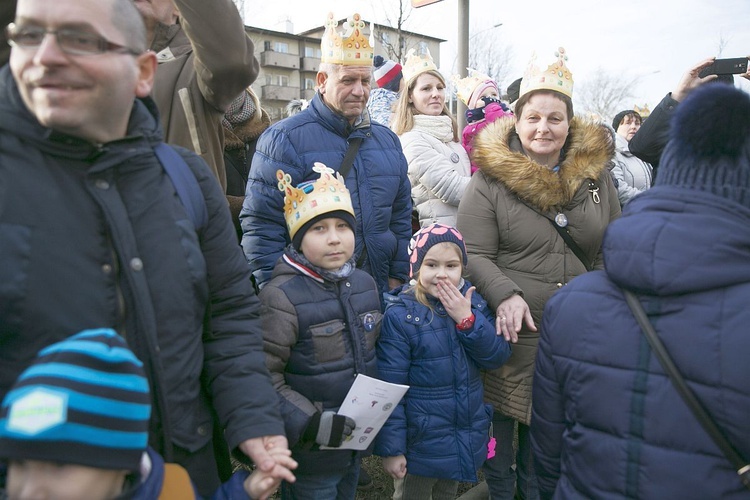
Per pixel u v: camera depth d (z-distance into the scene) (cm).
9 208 120
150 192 138
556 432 169
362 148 277
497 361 246
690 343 131
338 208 215
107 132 131
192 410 147
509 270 271
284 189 225
